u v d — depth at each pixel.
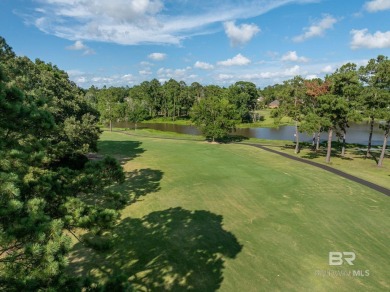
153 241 14.52
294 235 15.38
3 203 5.05
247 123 93.62
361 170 30.30
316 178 26.53
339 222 17.00
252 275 11.86
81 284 5.45
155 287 11.01
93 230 6.78
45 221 5.39
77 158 27.30
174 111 107.00
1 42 18.86
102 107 82.88
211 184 24.56
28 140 7.81
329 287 11.20
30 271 4.84
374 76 31.75
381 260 13.09
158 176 27.08
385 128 32.06
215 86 121.81
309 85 37.88
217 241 14.64
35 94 9.20
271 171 29.25
